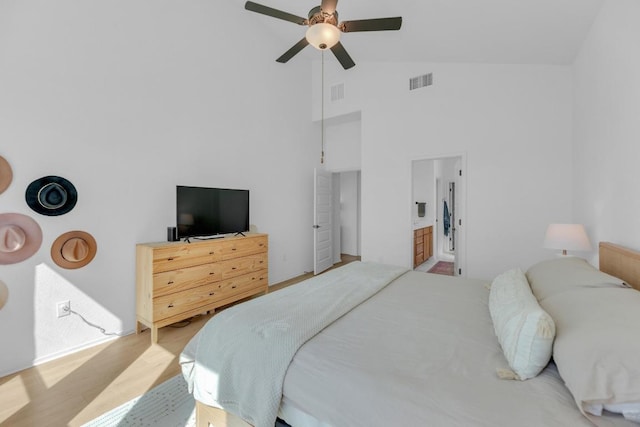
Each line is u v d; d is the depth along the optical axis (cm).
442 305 169
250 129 395
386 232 438
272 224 434
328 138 542
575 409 83
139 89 277
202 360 139
